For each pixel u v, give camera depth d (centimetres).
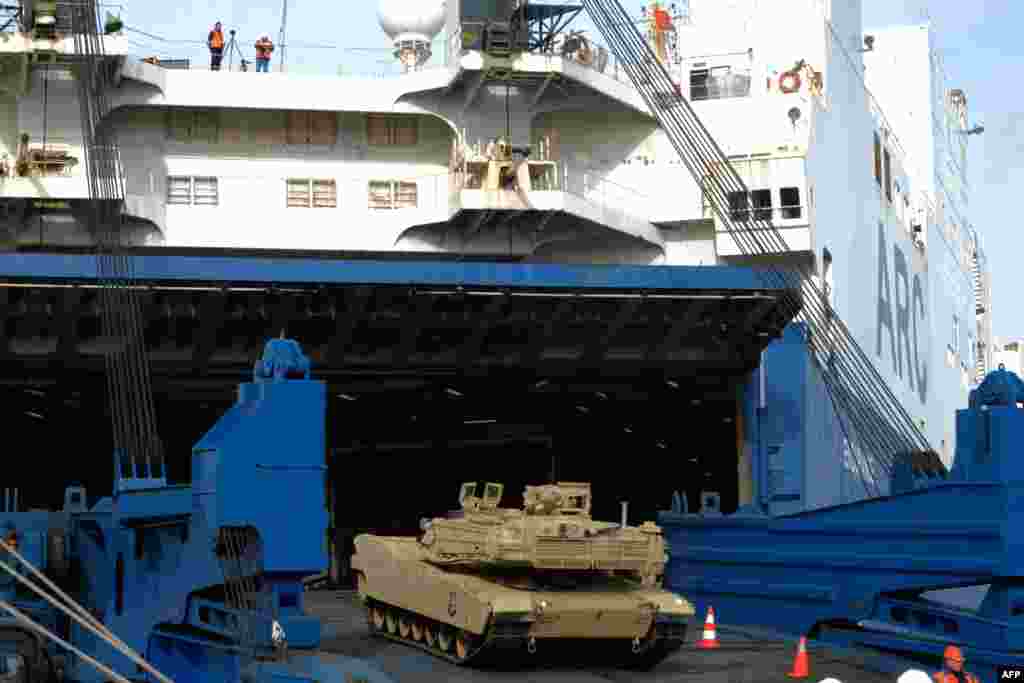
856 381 3325
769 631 2892
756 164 3753
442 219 3850
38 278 3192
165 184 3841
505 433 4741
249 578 2173
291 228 3862
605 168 4119
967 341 6225
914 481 3017
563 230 3959
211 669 2272
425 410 4472
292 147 3916
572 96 3981
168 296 3312
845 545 2745
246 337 3512
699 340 3666
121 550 2656
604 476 4888
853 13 4494
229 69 4022
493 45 3728
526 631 2227
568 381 3956
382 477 5059
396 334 3566
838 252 4012
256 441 2136
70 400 4012
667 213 4031
